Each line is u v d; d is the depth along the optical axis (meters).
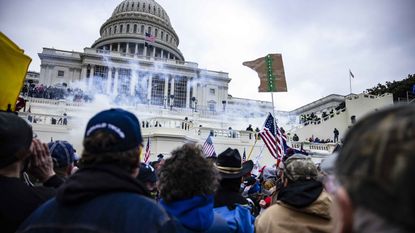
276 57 11.23
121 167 1.66
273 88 10.98
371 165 0.76
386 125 0.79
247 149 27.44
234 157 3.12
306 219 2.63
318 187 2.72
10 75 3.11
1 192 1.96
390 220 0.70
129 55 61.19
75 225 1.44
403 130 0.75
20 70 3.18
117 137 1.65
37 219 1.56
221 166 3.12
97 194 1.53
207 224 2.25
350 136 0.90
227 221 2.63
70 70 59.97
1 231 1.91
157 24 79.56
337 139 33.78
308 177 2.83
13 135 2.05
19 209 1.96
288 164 2.97
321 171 3.07
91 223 1.44
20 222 1.94
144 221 1.46
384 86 50.03
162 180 2.37
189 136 26.19
